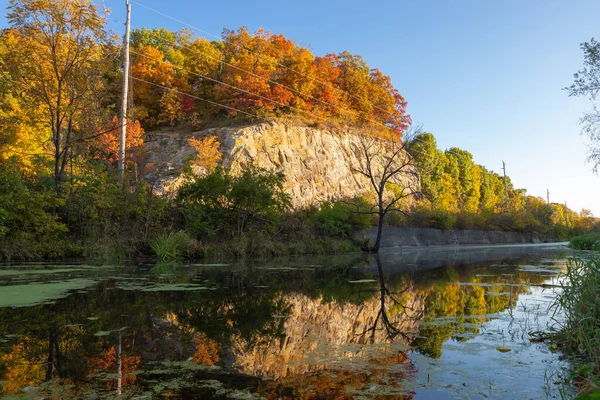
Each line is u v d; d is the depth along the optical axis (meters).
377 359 3.70
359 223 27.17
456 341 4.36
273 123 33.53
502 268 13.20
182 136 33.75
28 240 12.55
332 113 41.41
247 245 17.11
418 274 11.20
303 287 8.30
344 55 46.28
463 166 56.91
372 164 40.34
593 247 5.29
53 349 3.81
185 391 2.86
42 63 15.49
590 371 2.87
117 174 16.12
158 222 15.80
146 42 42.94
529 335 4.64
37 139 18.80
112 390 2.85
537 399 2.81
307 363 3.56
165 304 6.05
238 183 17.56
